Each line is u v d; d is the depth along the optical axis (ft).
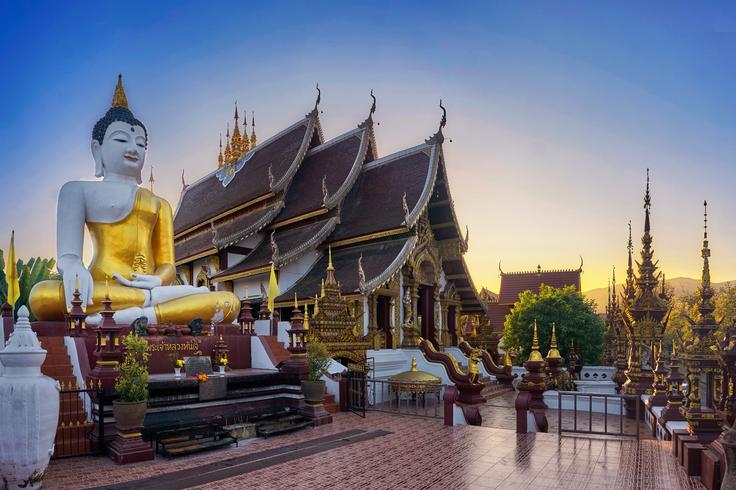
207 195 154.71
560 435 46.50
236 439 42.50
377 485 31.91
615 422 60.59
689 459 34.04
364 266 95.45
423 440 44.42
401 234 97.76
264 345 61.62
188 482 32.32
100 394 38.68
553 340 81.41
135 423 37.60
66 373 45.57
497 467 36.06
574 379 93.50
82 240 60.80
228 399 50.16
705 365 36.52
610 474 34.42
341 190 107.14
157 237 67.26
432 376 67.72
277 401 54.34
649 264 62.80
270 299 76.48
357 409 60.85
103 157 64.23
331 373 62.59
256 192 122.93
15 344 30.37
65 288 56.08
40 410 30.14
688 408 36.68
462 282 112.88
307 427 49.67
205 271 123.95
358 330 86.48
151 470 34.94
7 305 50.96
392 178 109.50
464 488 31.50
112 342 41.70
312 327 69.21
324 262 107.14
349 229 105.60
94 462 36.86
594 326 116.67
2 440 29.37
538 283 189.06
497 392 88.74
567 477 33.73
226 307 64.13
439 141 105.29
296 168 121.19
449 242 109.50
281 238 115.34
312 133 128.26
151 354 51.80
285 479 32.99
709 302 37.58
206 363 49.42
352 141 118.93
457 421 52.85
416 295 99.19
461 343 107.76
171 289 62.75
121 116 64.75
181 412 46.37
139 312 58.54
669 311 61.82
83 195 61.21
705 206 39.40
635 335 62.95
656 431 49.88
